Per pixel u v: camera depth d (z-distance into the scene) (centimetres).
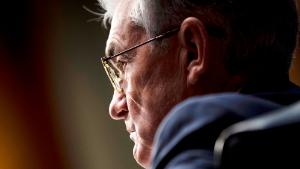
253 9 167
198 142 122
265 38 168
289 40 172
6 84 488
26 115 488
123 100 198
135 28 182
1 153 481
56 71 491
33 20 491
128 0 187
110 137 487
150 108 182
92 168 489
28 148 485
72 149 490
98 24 480
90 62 485
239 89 169
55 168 486
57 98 491
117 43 188
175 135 124
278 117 99
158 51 178
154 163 124
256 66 169
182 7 173
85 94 487
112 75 196
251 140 103
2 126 484
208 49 170
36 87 491
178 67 175
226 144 103
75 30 486
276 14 169
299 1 239
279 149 105
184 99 175
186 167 118
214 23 170
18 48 490
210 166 117
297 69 413
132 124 195
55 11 489
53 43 489
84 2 483
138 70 182
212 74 171
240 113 125
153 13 177
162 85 178
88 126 490
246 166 104
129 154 486
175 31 175
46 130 488
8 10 486
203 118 124
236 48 169
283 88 165
